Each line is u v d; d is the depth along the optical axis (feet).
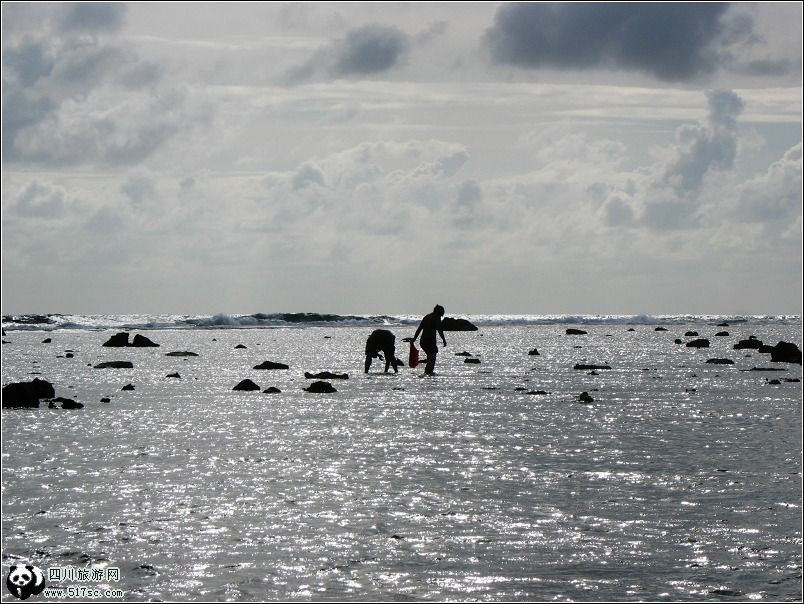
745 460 89.25
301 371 209.46
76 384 173.06
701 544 60.39
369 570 55.11
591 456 91.50
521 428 111.65
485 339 409.69
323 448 96.22
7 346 326.03
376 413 127.13
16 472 82.28
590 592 52.06
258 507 69.26
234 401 143.13
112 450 94.89
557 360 252.21
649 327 627.46
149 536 61.62
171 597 50.93
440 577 54.19
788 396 149.48
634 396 149.69
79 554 58.08
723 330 561.02
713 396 149.89
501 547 59.47
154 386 169.17
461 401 142.51
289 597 51.01
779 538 61.87
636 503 70.90
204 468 84.53
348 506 69.51
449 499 72.02
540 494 73.77
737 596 51.57
